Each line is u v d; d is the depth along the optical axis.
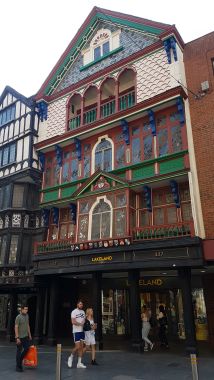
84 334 9.31
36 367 9.05
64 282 16.80
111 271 13.20
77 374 8.06
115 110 15.58
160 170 13.14
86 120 16.94
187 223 11.34
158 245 11.60
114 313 16.30
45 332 15.67
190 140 12.74
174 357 10.36
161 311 13.81
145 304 15.32
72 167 16.45
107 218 13.43
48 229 16.73
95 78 17.09
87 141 16.27
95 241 13.10
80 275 15.32
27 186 19.86
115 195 13.57
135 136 14.52
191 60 14.15
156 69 14.71
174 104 13.50
